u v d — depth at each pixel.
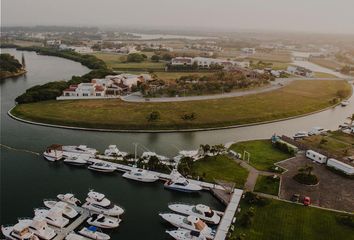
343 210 70.62
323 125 139.50
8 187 80.75
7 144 108.19
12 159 97.00
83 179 86.31
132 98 165.75
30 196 76.81
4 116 139.38
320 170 89.88
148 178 84.50
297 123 141.88
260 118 141.38
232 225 64.62
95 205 71.31
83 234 63.28
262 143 111.19
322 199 74.81
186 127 127.25
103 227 66.00
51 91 163.88
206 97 170.62
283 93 187.88
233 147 106.81
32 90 165.62
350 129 125.06
